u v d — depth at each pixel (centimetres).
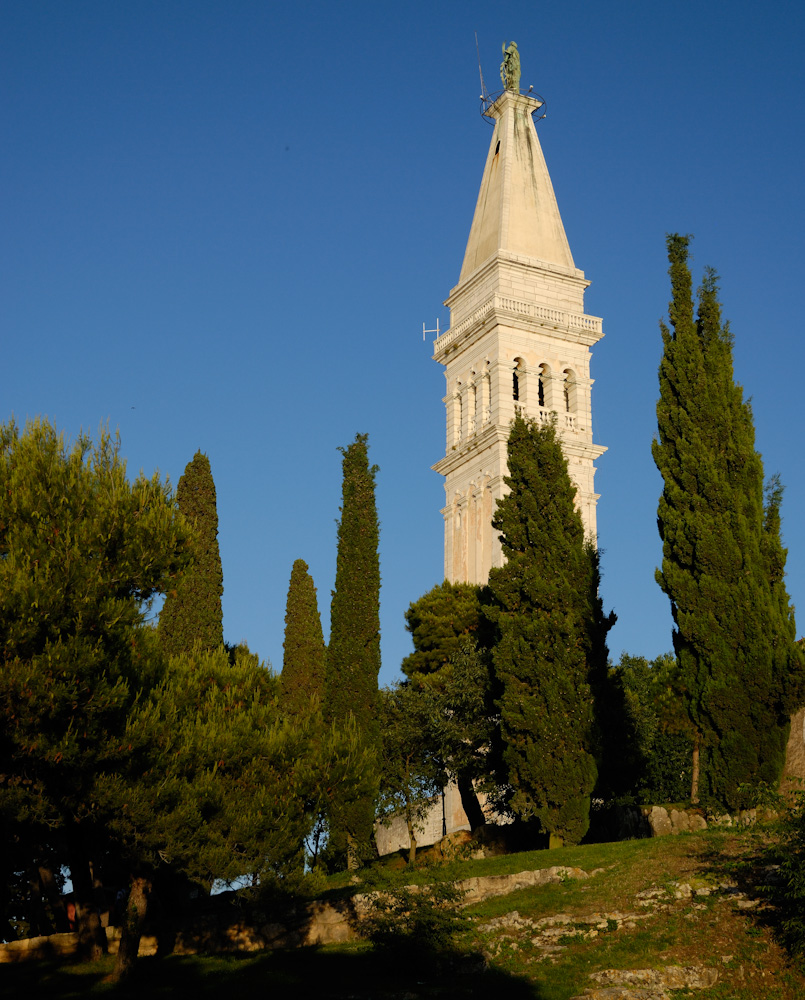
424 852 5838
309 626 6956
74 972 3606
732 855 3600
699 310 4756
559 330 8812
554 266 9044
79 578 2961
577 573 4869
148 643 3462
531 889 3750
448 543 8844
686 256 4831
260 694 4097
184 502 6112
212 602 5925
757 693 4078
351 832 5038
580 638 4744
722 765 4072
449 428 9131
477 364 8894
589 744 4575
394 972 3294
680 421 4519
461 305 9431
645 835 4481
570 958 3175
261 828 3578
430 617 6888
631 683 6600
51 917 4881
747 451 4478
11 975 3606
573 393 8812
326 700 5409
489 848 5028
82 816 3070
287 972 3450
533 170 9456
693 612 4234
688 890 3394
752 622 4150
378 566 5647
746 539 4284
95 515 3150
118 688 2945
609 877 3691
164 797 3203
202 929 3984
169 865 3566
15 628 2819
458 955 3334
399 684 6175
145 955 3919
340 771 3825
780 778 4019
